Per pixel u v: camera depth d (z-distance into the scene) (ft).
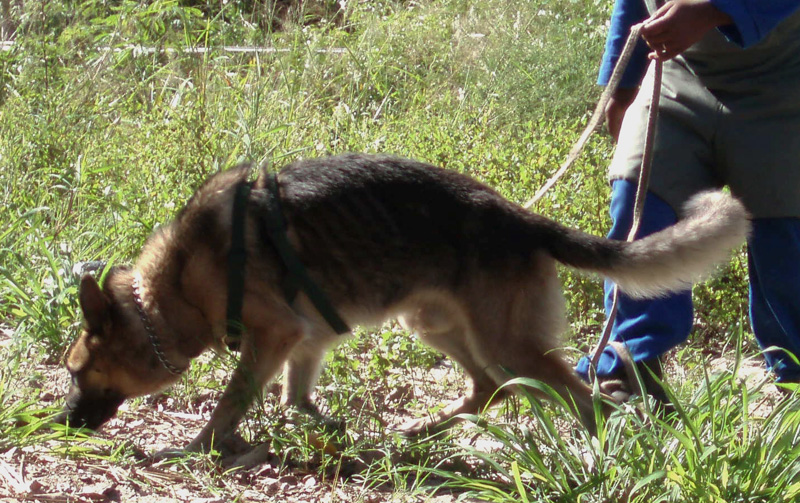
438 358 13.91
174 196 15.16
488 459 10.63
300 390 12.08
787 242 12.21
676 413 11.19
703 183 12.21
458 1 25.61
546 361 11.62
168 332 11.78
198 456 11.19
